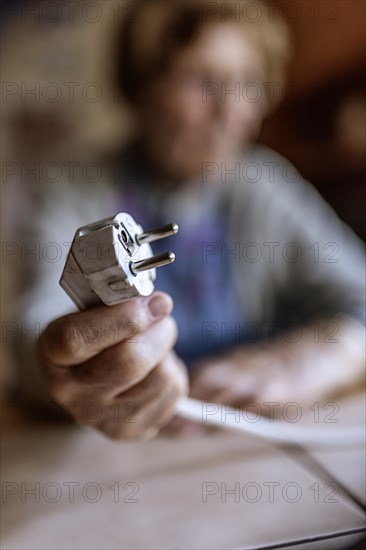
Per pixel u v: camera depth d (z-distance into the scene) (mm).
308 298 711
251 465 335
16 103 1443
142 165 723
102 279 222
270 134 1210
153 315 262
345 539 234
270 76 741
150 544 245
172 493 300
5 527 273
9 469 359
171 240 680
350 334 575
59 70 1415
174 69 646
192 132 669
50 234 631
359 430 362
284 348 535
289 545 232
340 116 1148
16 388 504
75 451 389
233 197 736
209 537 246
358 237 1062
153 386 302
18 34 1441
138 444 392
